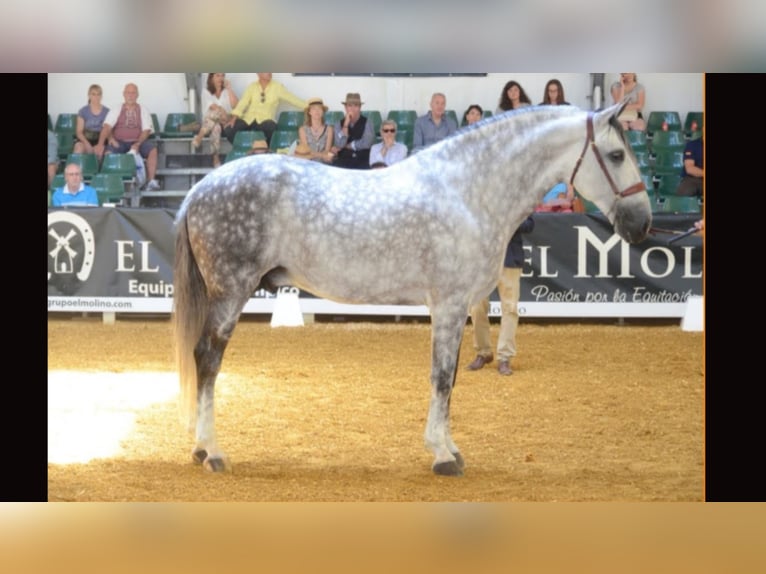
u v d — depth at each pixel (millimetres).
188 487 6609
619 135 7223
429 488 6656
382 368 11781
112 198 17688
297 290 15484
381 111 18375
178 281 7215
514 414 9312
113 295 15430
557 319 15758
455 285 7023
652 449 8008
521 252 11156
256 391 10320
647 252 14836
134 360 12484
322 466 7324
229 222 6930
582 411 9469
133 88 18156
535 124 7250
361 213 6926
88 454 7633
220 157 18344
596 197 7312
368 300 7086
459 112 18250
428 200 6984
